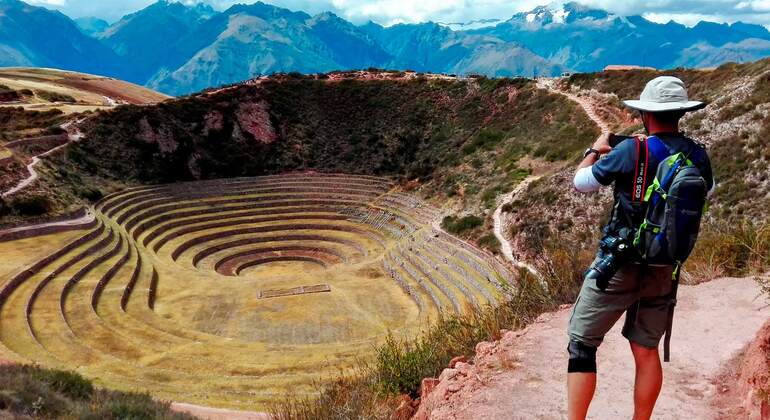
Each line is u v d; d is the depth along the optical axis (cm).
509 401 750
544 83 9319
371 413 973
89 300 4678
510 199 6562
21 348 3694
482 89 9875
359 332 4831
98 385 3262
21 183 6372
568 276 1253
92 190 7144
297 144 9781
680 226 457
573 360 538
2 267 4850
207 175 8938
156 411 2170
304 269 6819
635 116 6900
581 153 6650
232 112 9844
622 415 665
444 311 4956
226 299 5466
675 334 866
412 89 10456
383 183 8844
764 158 4259
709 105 5553
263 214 8162
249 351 4172
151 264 5997
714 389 694
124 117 8788
